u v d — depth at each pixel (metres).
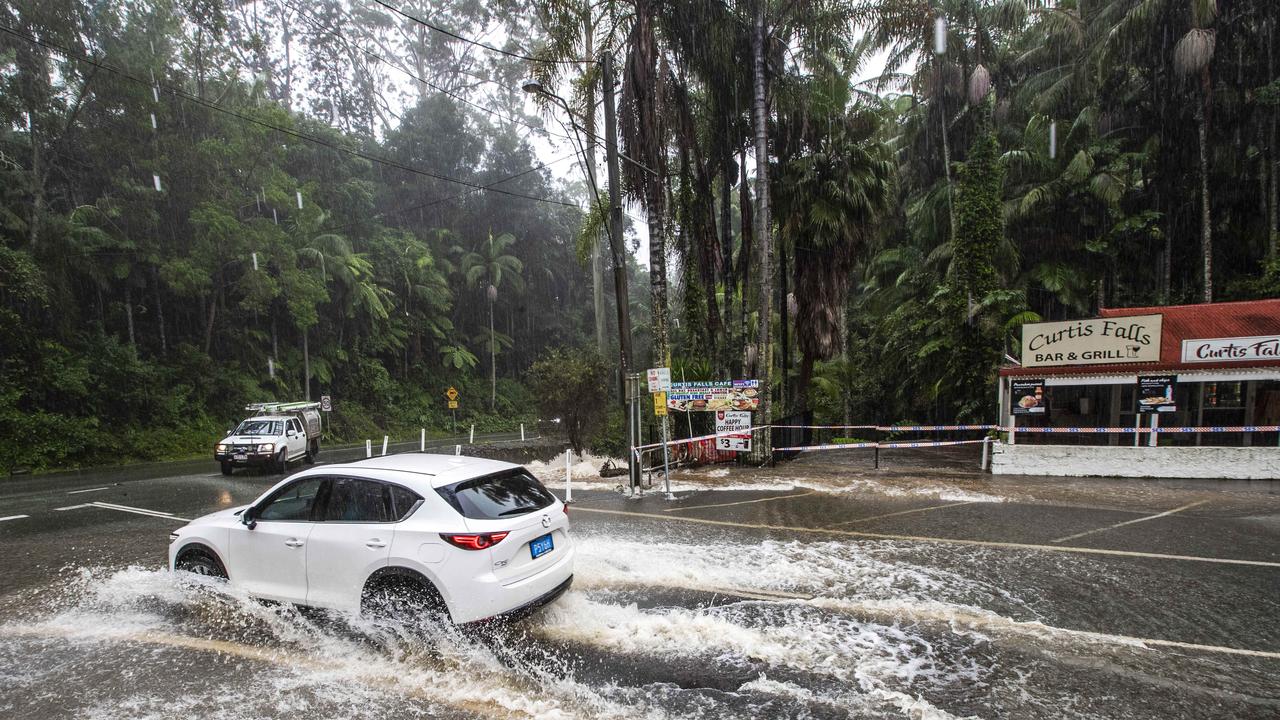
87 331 24.12
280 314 32.53
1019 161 22.05
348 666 4.40
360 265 34.16
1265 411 13.06
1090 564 6.39
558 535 5.33
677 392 13.61
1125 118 21.34
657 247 14.16
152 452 22.72
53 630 5.12
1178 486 10.56
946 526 8.16
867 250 16.91
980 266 17.53
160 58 22.66
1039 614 5.09
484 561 4.54
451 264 45.09
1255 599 5.36
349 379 36.78
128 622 5.27
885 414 28.09
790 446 15.78
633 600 5.59
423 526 4.67
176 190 24.47
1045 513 8.83
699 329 17.25
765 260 13.70
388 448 27.22
